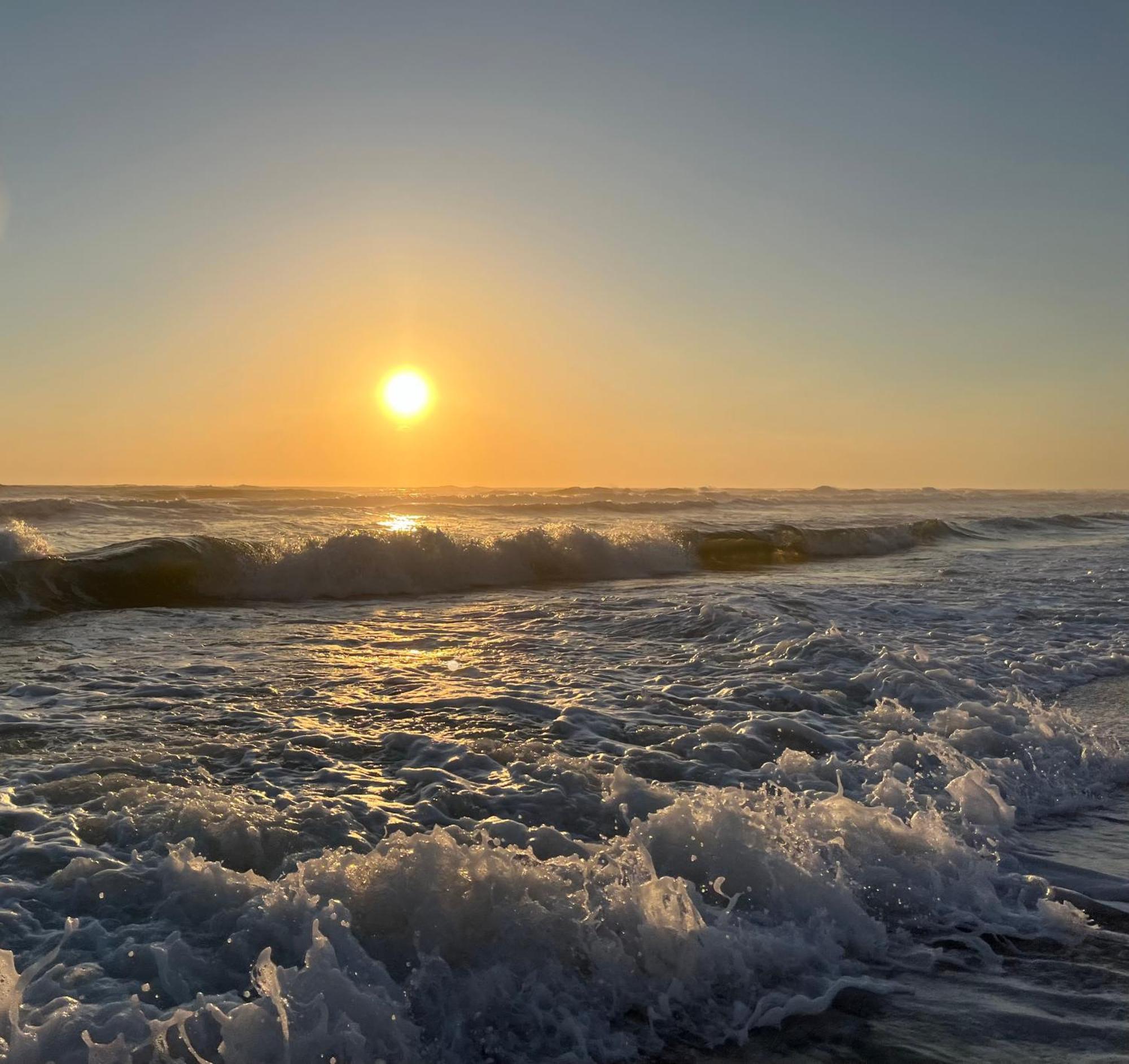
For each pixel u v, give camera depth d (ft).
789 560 64.95
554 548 54.49
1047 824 15.35
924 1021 9.62
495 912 10.09
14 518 87.20
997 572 55.47
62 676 23.80
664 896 10.48
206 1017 8.30
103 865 11.44
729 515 118.62
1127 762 18.42
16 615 35.94
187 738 17.99
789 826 13.00
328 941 9.10
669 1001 9.64
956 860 12.91
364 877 10.45
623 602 39.70
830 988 10.09
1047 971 10.68
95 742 17.47
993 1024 9.59
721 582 50.49
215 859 11.95
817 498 207.10
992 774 16.72
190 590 42.86
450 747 17.47
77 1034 7.97
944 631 32.94
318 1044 8.12
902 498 219.20
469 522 93.45
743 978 10.04
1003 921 11.78
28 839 12.27
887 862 12.62
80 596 39.60
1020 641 31.04
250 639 30.66
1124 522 124.06
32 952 9.51
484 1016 9.04
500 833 12.98
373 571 46.93
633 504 128.77
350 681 23.66
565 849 12.65
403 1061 8.31
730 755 17.42
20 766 15.71
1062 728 20.33
